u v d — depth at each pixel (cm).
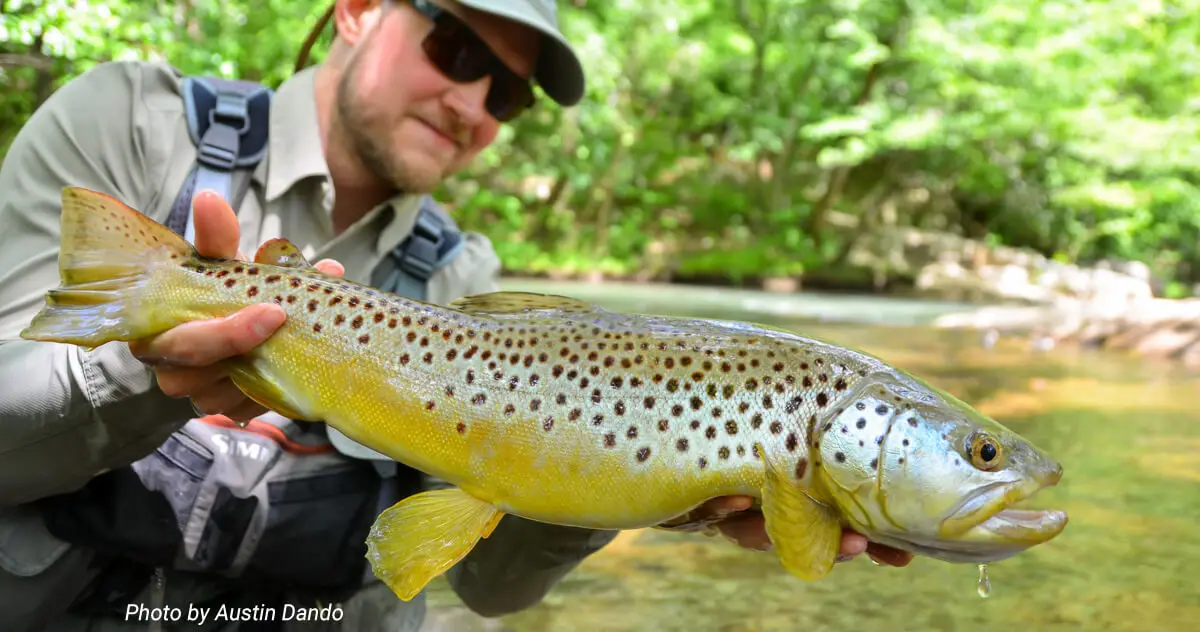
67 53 130
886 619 71
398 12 62
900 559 50
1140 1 459
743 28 582
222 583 59
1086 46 471
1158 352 225
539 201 612
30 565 53
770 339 48
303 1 220
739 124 620
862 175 660
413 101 62
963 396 156
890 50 526
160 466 54
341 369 46
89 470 48
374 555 46
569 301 51
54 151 55
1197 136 494
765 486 45
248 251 61
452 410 46
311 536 58
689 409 46
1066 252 608
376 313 46
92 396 45
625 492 45
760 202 615
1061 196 552
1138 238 618
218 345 41
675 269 516
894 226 596
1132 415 143
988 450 44
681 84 622
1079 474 108
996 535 44
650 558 87
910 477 44
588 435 45
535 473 45
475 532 46
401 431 46
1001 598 74
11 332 51
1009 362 203
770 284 500
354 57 62
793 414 46
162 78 62
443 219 73
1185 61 509
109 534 54
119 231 44
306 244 63
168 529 55
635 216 607
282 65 215
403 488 61
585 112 535
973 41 483
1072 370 193
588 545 64
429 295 69
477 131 67
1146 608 71
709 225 612
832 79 590
